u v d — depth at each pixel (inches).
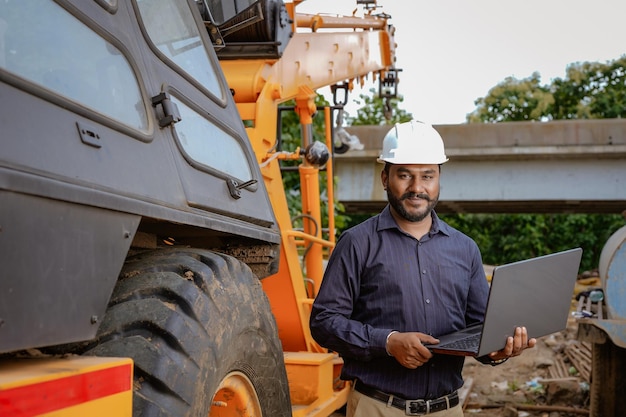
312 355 212.2
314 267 243.0
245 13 163.2
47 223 67.7
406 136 130.8
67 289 70.2
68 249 70.4
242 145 131.5
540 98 1594.5
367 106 1251.2
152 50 104.1
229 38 207.6
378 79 322.7
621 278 269.0
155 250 107.0
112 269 77.3
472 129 756.6
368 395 130.0
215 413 110.1
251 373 109.9
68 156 73.1
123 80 92.7
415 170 129.2
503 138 751.1
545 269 120.2
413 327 129.7
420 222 132.9
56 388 67.4
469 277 135.3
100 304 75.4
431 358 129.1
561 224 1236.5
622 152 730.8
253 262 131.4
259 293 114.0
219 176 112.3
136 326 86.6
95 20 89.7
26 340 64.9
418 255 131.3
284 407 122.5
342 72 268.7
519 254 1245.7
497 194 780.6
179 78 111.0
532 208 927.0
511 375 390.0
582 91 1612.9
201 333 90.4
